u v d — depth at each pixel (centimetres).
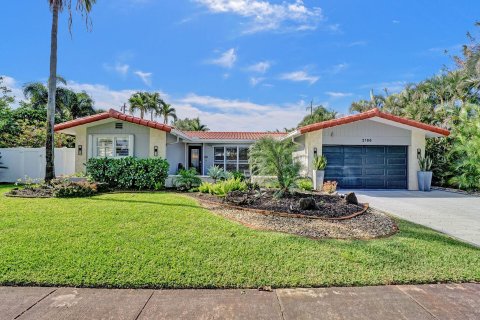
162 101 4578
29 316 322
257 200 926
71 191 1041
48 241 534
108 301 356
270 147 962
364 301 364
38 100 3042
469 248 551
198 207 848
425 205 1055
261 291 388
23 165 1730
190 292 383
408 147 1556
